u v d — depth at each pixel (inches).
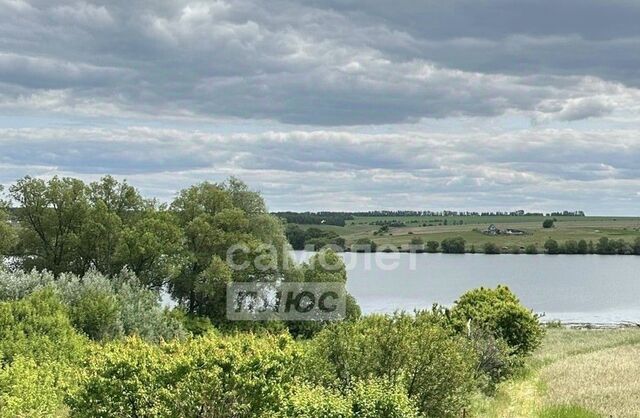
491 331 1433.3
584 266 6466.5
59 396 913.5
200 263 2447.1
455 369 916.0
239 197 2691.9
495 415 1052.5
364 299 3656.5
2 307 1234.6
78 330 1469.0
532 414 1062.4
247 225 2578.7
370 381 789.9
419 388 904.3
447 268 5880.9
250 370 695.1
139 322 1669.5
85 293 1625.2
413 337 915.4
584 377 1344.7
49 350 1186.0
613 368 1451.8
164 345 786.2
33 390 837.8
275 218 2689.5
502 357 1314.0
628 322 3004.4
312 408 733.9
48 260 2363.4
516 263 6584.6
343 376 899.4
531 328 1582.2
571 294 4328.3
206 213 2568.9
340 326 938.1
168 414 679.1
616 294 4365.2
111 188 2534.5
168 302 2440.9
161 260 2364.7
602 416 1008.2
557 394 1176.2
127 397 709.9
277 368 714.8
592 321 3080.7
